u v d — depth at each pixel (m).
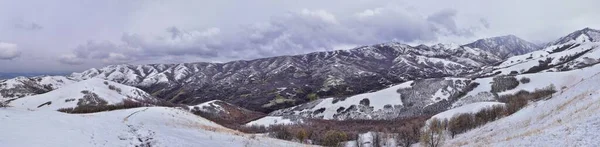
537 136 32.28
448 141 82.31
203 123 80.19
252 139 48.81
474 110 120.50
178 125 59.41
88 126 33.56
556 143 27.77
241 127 157.25
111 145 28.11
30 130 26.89
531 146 29.81
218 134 49.03
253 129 150.62
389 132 130.50
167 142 33.31
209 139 41.00
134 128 39.28
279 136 105.44
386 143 102.69
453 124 100.75
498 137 55.41
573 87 64.06
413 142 97.81
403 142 97.81
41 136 25.80
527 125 55.00
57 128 29.48
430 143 68.50
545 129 35.66
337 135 110.88
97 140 28.56
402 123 163.88
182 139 36.41
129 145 29.75
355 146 104.69
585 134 27.03
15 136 24.39
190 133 44.03
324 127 164.12
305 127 155.38
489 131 69.81
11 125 27.23
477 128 89.88
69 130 29.66
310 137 120.25
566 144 26.56
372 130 136.75
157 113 73.19
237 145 39.81
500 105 110.19
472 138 70.06
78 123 34.03
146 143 31.89
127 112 74.62
